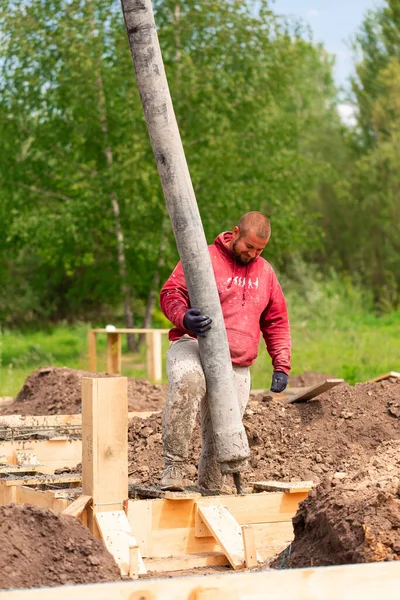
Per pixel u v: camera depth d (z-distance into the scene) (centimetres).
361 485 485
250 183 2489
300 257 3553
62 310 3581
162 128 561
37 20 2256
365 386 832
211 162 2275
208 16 2389
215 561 543
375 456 570
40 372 1123
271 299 614
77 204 2216
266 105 2522
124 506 528
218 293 582
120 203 2270
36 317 3591
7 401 1209
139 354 2389
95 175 2261
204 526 555
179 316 569
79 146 2330
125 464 527
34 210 2356
